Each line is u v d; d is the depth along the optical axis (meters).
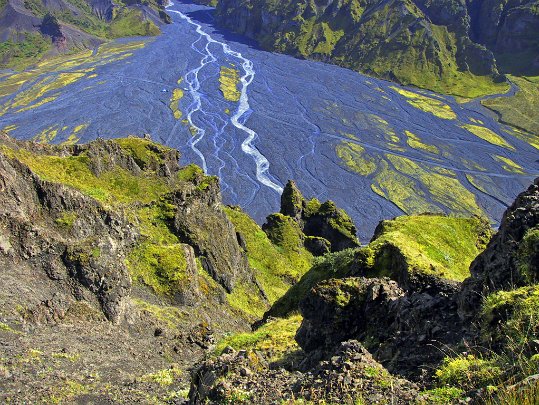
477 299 15.32
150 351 34.38
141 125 179.00
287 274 81.50
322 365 13.09
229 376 14.47
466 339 13.92
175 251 54.50
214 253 64.38
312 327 21.92
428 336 15.88
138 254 52.16
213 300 57.50
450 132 195.12
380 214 138.88
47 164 59.09
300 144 174.88
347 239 100.06
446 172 163.62
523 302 11.55
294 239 91.12
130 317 39.38
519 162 173.75
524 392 7.93
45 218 41.62
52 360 26.14
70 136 167.62
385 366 15.85
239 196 141.25
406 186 153.50
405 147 179.12
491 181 160.12
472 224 48.53
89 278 37.22
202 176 79.31
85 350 29.39
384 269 31.03
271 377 13.91
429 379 12.27
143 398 23.58
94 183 62.50
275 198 141.25
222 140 172.75
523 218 15.71
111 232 48.03
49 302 33.44
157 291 49.50
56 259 37.09
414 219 48.06
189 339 39.47
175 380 26.44
